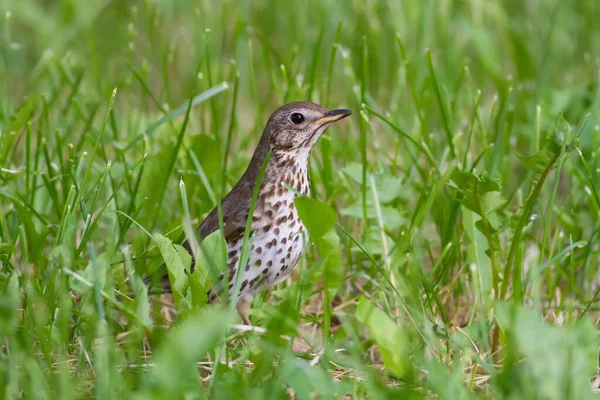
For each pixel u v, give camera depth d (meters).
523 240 10.10
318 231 8.31
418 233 10.28
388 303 9.84
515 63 16.33
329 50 17.56
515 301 8.93
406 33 17.23
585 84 15.70
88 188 12.24
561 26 17.98
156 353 8.01
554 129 8.69
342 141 14.12
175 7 18.84
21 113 11.53
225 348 8.62
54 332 8.34
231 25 18.55
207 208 11.97
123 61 18.00
